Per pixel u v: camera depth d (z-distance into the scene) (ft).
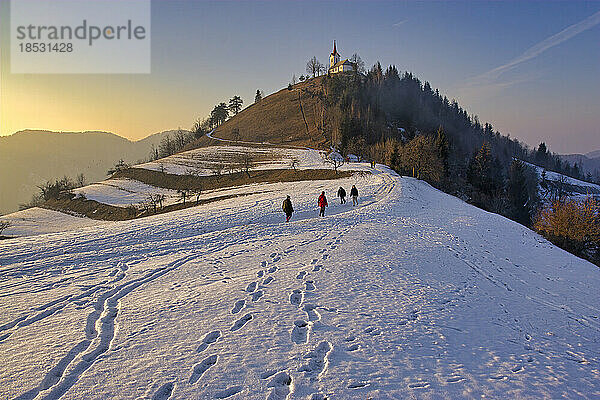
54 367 24.70
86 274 48.39
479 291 42.83
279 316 32.07
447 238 69.67
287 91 624.18
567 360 27.81
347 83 490.08
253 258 54.39
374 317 32.24
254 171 303.48
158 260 55.52
